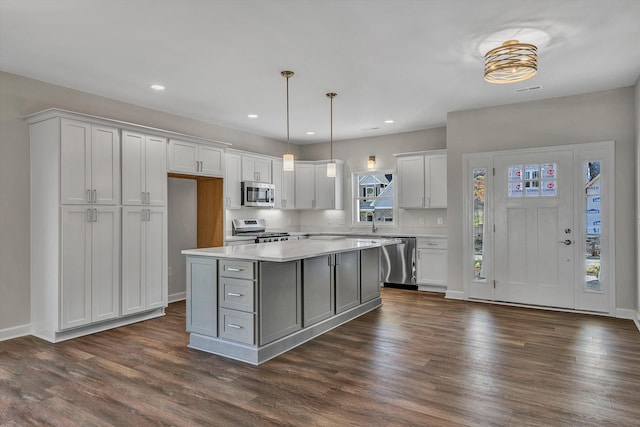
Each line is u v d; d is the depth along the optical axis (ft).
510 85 14.12
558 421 7.36
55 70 12.26
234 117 18.49
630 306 14.32
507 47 10.42
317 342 11.86
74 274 12.26
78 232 12.37
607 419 7.42
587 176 14.99
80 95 14.25
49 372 9.70
